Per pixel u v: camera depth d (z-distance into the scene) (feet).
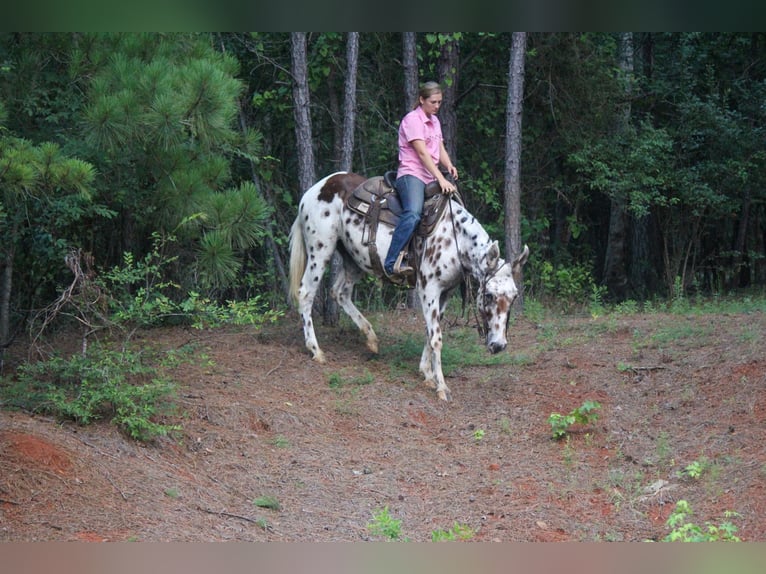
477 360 32.19
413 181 28.91
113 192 31.86
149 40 30.89
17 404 22.77
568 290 49.29
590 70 50.08
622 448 23.86
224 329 35.73
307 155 38.40
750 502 19.49
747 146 52.54
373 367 31.19
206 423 24.45
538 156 53.42
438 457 24.34
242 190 30.60
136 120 26.71
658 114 57.93
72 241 34.63
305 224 31.94
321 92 50.21
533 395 28.32
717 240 62.95
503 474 22.95
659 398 26.73
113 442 21.54
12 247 28.25
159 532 17.49
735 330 31.83
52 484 18.38
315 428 25.53
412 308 43.42
